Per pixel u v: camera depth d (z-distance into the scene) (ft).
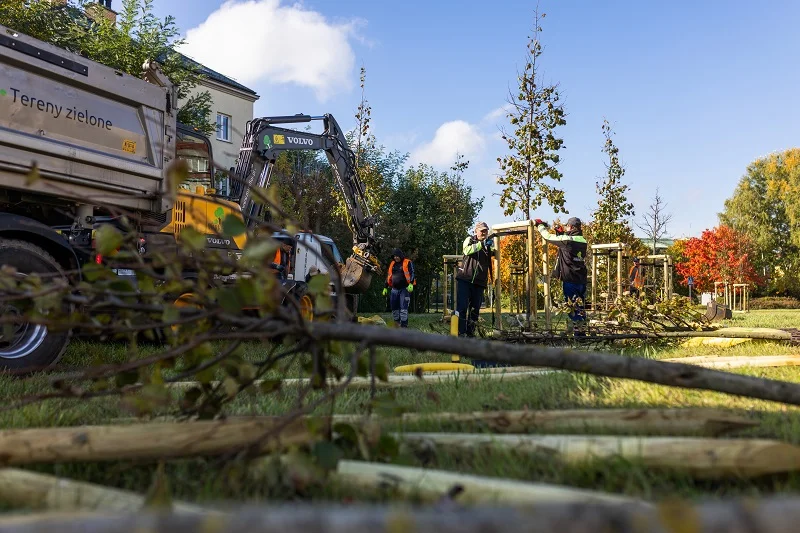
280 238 30.04
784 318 56.39
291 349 7.90
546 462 7.05
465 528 3.01
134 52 53.21
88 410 10.66
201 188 26.48
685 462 6.42
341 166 40.04
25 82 18.24
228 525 3.07
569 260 30.76
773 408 10.19
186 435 6.63
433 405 11.22
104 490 5.70
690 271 122.01
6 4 43.78
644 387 12.27
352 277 39.34
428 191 106.11
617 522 2.95
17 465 6.26
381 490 6.19
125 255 7.51
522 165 46.85
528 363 7.49
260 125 35.73
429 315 69.56
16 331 16.40
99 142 20.80
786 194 185.26
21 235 17.93
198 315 7.41
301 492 6.42
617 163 66.23
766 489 6.26
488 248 32.50
